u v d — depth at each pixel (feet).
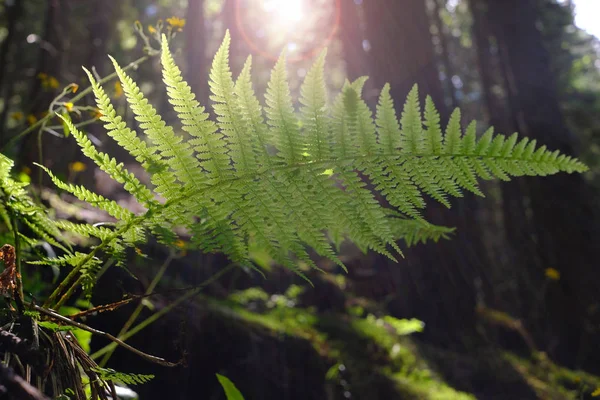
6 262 3.22
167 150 3.39
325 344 13.62
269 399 10.24
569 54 52.29
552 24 46.24
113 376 3.39
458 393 14.70
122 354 8.68
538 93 29.22
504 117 46.91
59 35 22.80
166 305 9.66
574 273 27.17
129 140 3.30
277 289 18.76
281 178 3.61
